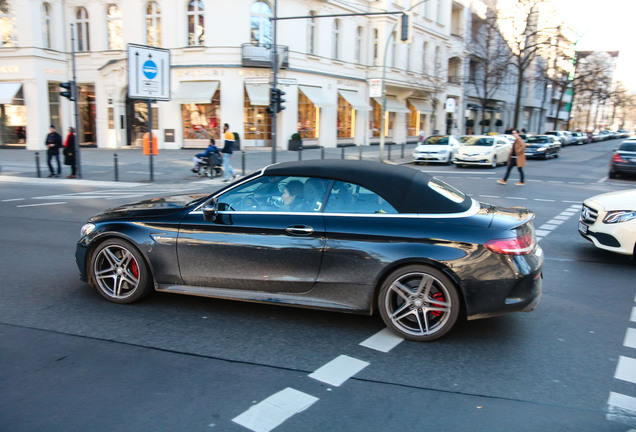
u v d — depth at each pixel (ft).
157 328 14.34
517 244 13.30
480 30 161.07
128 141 102.17
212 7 89.35
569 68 179.83
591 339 14.23
